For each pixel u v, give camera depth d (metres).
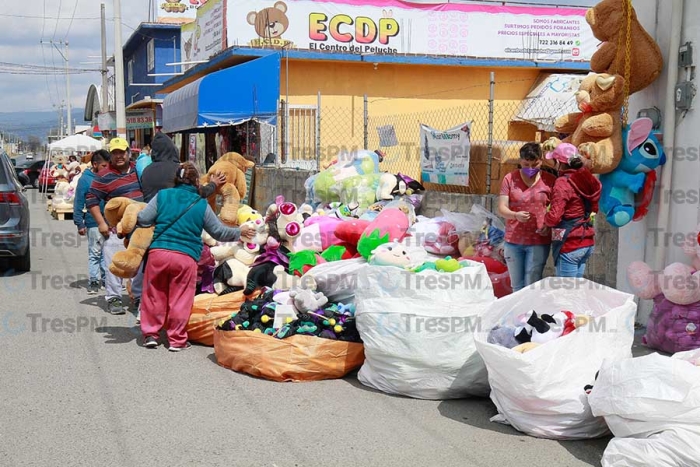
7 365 6.14
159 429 4.69
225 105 14.09
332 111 16.48
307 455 4.29
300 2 16.45
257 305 6.24
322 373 5.71
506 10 17.89
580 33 18.38
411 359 5.23
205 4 18.30
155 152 7.93
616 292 5.24
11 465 4.12
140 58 35.03
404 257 6.16
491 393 4.96
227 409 5.07
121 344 6.90
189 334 6.93
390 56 16.30
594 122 6.23
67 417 4.90
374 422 4.84
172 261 6.55
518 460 4.24
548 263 7.52
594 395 4.26
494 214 8.02
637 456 3.84
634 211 6.48
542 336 4.91
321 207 10.23
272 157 15.51
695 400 3.83
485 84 17.55
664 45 6.71
